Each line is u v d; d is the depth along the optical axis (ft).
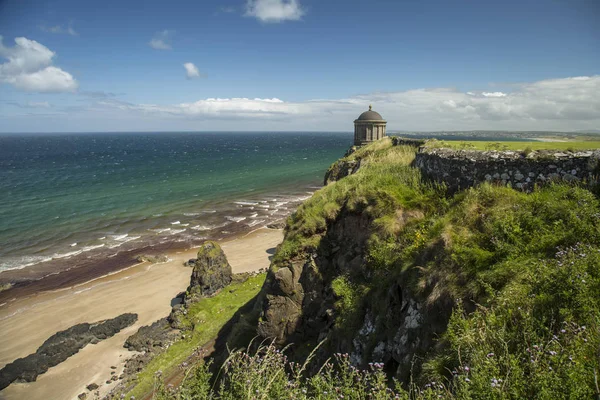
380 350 29.71
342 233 45.96
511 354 16.87
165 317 88.89
